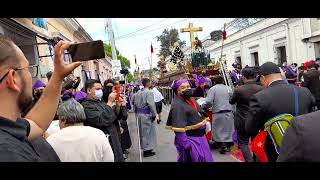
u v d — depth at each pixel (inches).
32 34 374.9
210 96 333.4
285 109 137.3
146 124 350.0
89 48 84.0
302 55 852.6
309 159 65.0
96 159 126.5
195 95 416.8
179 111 200.8
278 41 947.3
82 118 131.5
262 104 139.5
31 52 385.1
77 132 127.8
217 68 501.4
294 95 138.8
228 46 1255.5
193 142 199.3
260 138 142.1
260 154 142.3
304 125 66.7
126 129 326.0
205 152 200.2
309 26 807.7
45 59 437.7
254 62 1108.5
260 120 142.6
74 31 744.3
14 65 65.7
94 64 1040.8
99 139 128.3
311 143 64.7
